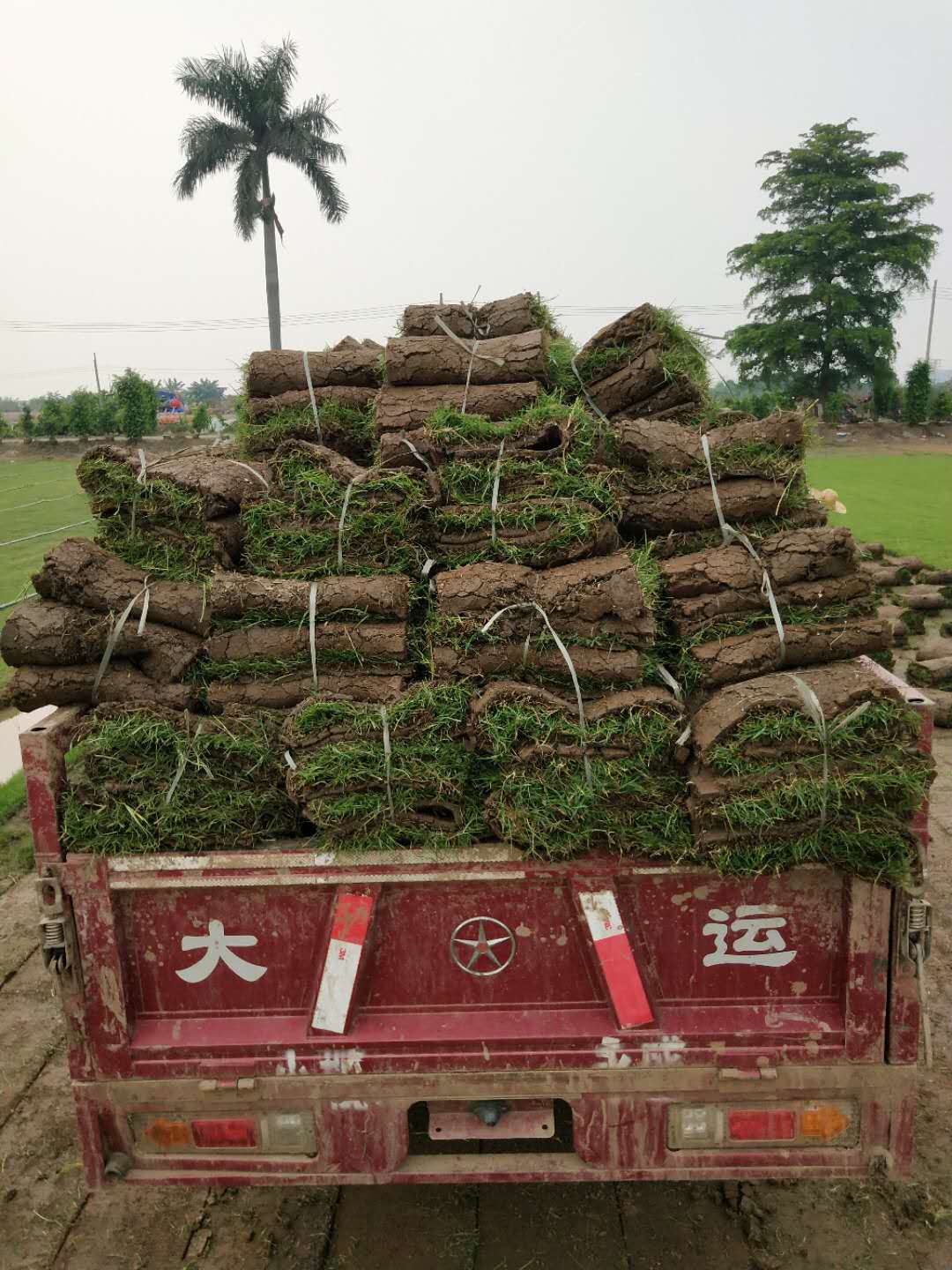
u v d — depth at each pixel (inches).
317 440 151.1
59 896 93.0
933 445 1503.4
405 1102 94.6
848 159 1790.1
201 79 1154.7
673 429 125.6
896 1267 104.5
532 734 93.3
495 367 140.4
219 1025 96.0
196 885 92.7
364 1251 109.7
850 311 1720.0
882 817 87.7
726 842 88.7
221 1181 96.6
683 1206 115.3
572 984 94.7
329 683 105.1
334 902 93.0
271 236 1235.9
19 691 104.4
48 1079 142.7
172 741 96.1
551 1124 95.9
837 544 107.3
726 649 103.7
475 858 91.4
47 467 1309.1
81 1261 109.6
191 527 116.5
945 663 312.3
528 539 110.7
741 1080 92.3
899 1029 91.4
